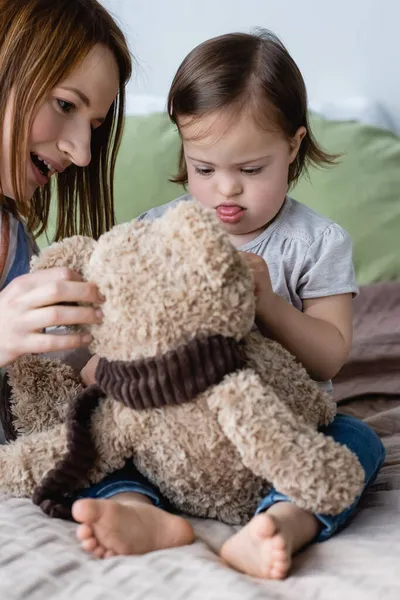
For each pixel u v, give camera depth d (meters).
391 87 2.31
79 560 0.69
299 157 1.32
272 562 0.67
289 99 1.11
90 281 0.78
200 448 0.75
